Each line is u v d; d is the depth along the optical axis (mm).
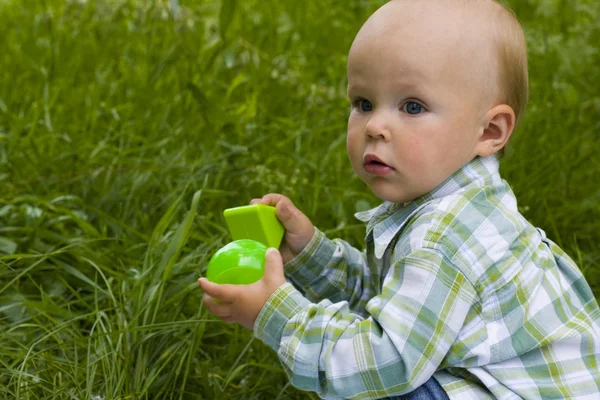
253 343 3256
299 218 2791
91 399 2750
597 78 5801
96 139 4863
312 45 6523
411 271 2309
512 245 2422
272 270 2439
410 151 2426
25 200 4059
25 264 3648
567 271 2578
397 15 2479
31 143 4477
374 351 2266
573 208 4227
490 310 2350
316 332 2336
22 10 7223
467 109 2457
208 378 3045
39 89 5496
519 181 4285
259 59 5969
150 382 2818
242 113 4820
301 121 5059
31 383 2770
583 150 4844
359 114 2537
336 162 4512
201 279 2428
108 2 6898
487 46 2486
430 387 2348
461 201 2422
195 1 7238
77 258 3629
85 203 4109
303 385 2369
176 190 4066
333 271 2840
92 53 6199
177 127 4883
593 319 2549
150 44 5902
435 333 2264
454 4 2510
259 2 7266
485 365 2342
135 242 3834
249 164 4355
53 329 3125
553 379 2365
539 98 5258
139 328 2846
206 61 5609
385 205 2744
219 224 3965
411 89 2418
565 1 6746
